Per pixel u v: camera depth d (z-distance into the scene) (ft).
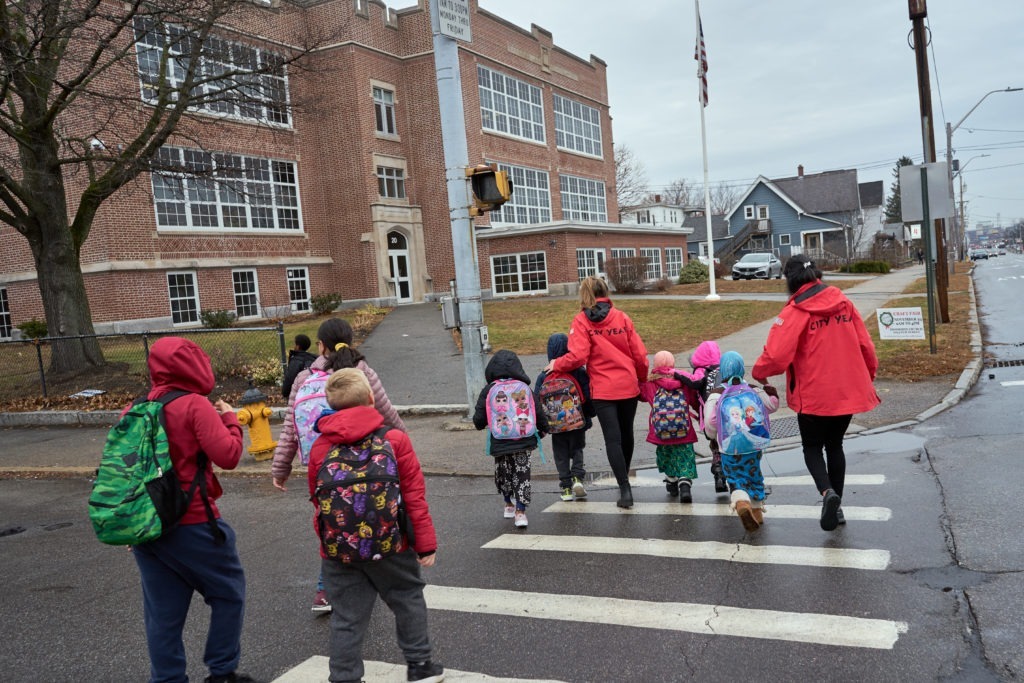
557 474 25.91
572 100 138.21
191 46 58.49
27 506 27.43
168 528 11.03
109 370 52.54
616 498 22.39
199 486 11.48
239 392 46.32
